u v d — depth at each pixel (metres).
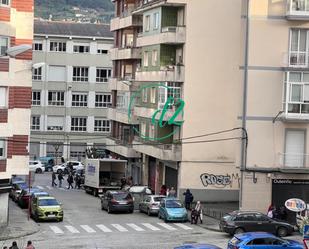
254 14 57.44
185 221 57.91
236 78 70.00
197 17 69.56
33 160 112.56
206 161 70.00
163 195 68.38
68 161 113.12
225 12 69.81
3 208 53.12
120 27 93.44
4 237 48.66
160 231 52.75
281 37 57.56
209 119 69.88
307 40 57.59
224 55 69.81
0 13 51.56
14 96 53.22
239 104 58.34
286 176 58.03
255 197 57.81
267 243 41.16
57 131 120.62
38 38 119.25
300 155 57.97
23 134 53.75
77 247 45.38
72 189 85.25
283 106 57.59
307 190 58.28
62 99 120.81
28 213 59.47
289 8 57.09
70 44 120.62
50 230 52.59
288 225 50.50
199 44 69.69
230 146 70.31
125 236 50.12
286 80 57.19
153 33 76.38
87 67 121.31
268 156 57.88
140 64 87.88
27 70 53.59
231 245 41.75
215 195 70.06
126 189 71.62
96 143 121.56
